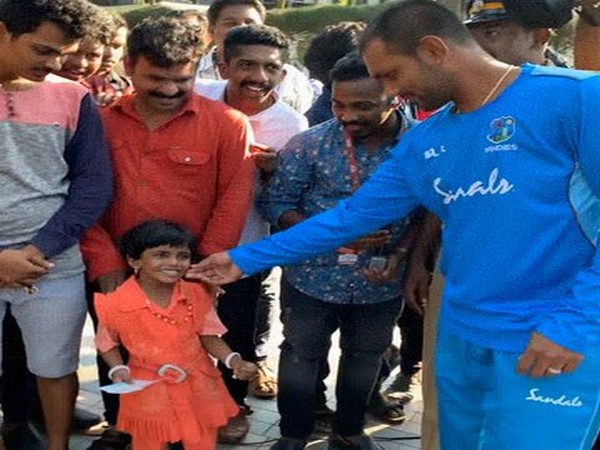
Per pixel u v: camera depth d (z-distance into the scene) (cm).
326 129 286
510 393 204
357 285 287
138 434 265
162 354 262
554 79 190
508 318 201
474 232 201
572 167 189
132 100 278
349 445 312
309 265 286
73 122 264
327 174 283
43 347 275
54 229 259
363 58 206
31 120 255
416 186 216
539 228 192
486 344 206
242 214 286
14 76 251
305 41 1145
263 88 321
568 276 196
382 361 320
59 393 283
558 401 199
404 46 195
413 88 199
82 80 321
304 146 286
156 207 279
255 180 304
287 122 330
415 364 366
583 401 198
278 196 292
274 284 455
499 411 207
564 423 200
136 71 265
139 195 278
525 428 203
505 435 206
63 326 274
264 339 372
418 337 356
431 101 201
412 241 286
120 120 278
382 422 355
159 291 267
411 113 313
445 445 233
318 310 290
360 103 263
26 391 311
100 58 320
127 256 268
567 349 187
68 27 241
